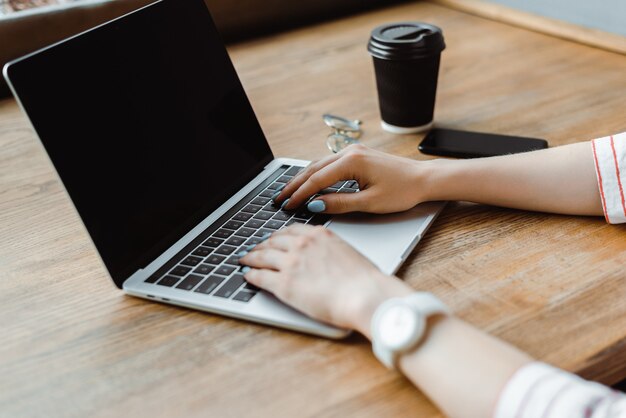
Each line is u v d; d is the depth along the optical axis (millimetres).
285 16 1601
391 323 564
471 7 1582
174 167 811
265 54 1456
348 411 547
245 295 676
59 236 849
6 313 707
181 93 849
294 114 1147
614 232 764
